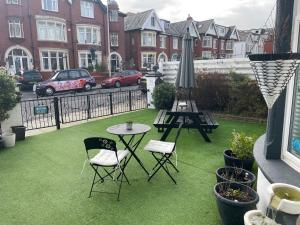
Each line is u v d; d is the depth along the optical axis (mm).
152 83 10570
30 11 22703
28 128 7828
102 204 3488
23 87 19203
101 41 27859
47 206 3461
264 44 4449
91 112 10258
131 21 33562
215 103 9195
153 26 33125
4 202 3578
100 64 26391
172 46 36469
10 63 22391
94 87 20984
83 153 5484
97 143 3646
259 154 3512
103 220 3129
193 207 3371
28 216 3246
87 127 7727
